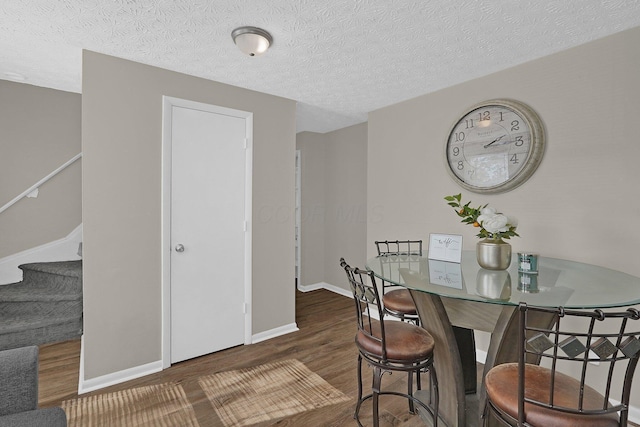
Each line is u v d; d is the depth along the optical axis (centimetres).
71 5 160
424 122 293
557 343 99
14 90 293
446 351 162
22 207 299
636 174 182
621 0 155
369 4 161
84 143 207
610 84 190
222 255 267
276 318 301
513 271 169
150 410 189
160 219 236
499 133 238
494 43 199
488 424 146
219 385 216
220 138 265
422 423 181
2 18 171
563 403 103
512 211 235
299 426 178
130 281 224
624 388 102
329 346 278
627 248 186
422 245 296
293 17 172
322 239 477
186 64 230
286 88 279
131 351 225
